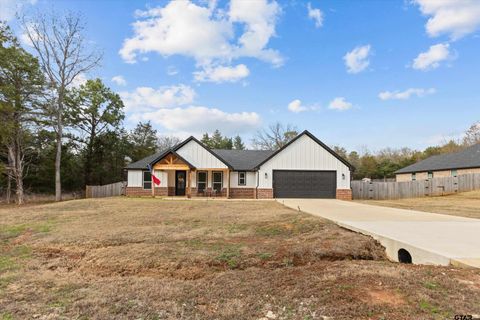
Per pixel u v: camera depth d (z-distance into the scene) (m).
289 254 6.53
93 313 4.03
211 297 4.46
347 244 7.02
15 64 22.78
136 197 22.36
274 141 50.69
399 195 26.14
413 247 5.95
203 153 23.45
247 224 9.99
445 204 17.86
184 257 6.48
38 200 26.88
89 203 17.20
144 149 40.62
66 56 24.88
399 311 3.46
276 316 3.72
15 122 23.17
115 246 7.63
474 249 5.67
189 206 15.59
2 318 3.93
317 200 19.88
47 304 4.38
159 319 3.82
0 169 23.09
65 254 7.40
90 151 34.59
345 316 3.49
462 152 31.61
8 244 8.73
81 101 33.28
